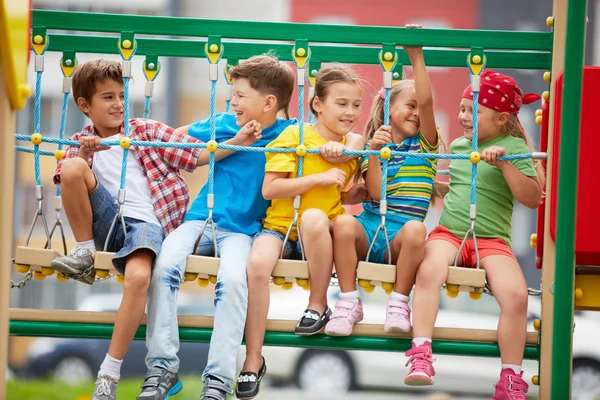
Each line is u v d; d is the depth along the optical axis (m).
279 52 8.09
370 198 7.37
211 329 6.93
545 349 6.85
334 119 7.07
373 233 7.19
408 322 6.79
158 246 6.90
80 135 7.50
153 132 7.31
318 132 7.20
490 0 27.16
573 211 5.70
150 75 7.68
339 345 6.88
